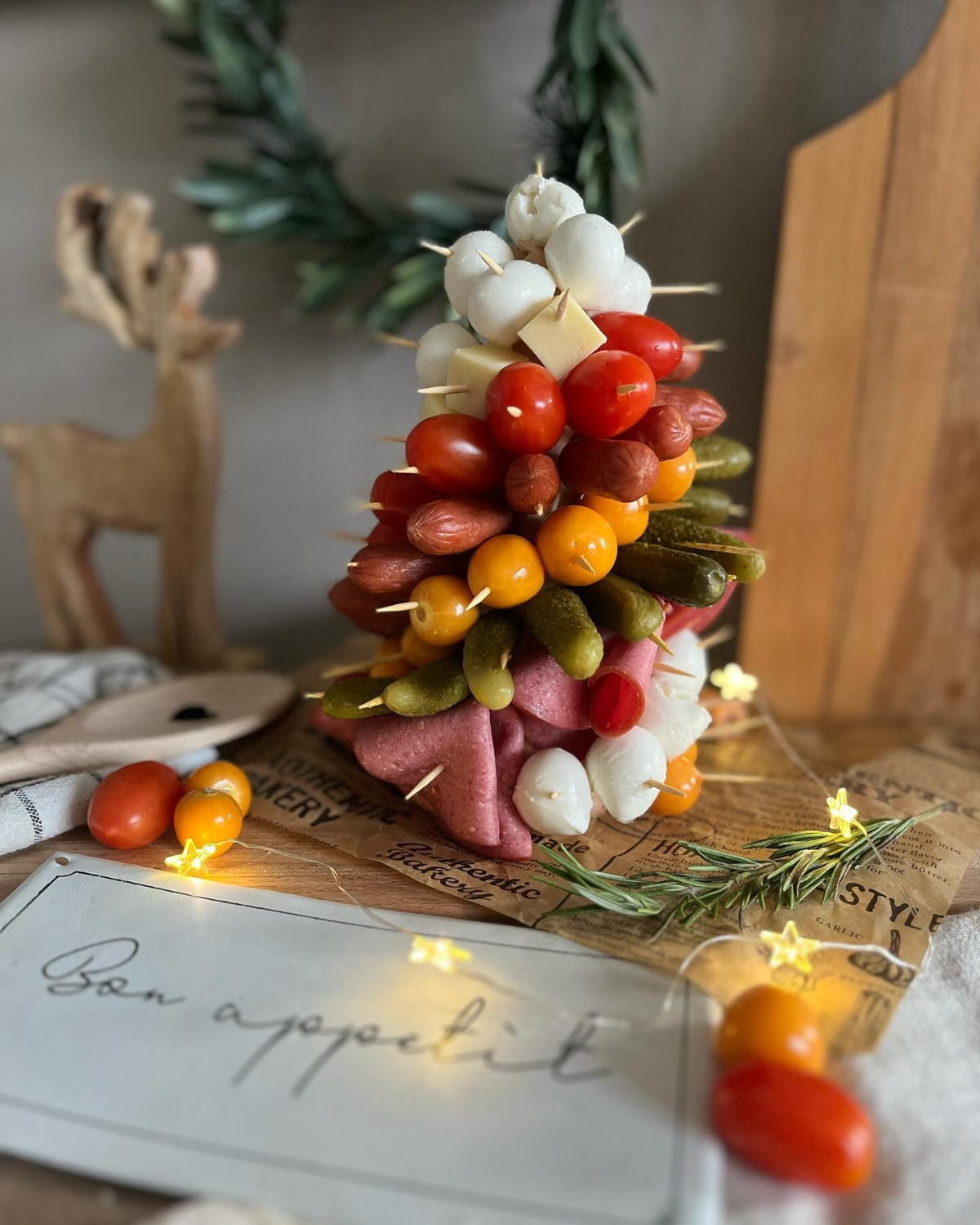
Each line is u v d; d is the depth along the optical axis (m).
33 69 0.60
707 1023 0.25
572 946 0.28
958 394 0.45
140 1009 0.26
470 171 0.56
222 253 0.61
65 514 0.54
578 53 0.44
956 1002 0.27
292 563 0.67
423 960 0.27
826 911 0.30
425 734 0.32
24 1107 0.23
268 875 0.32
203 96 0.59
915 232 0.44
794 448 0.48
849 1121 0.21
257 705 0.43
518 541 0.30
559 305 0.29
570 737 0.33
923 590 0.48
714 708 0.46
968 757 0.43
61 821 0.35
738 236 0.53
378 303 0.53
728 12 0.50
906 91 0.42
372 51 0.55
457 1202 0.20
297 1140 0.22
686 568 0.30
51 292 0.64
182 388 0.49
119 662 0.49
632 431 0.30
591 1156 0.21
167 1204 0.21
